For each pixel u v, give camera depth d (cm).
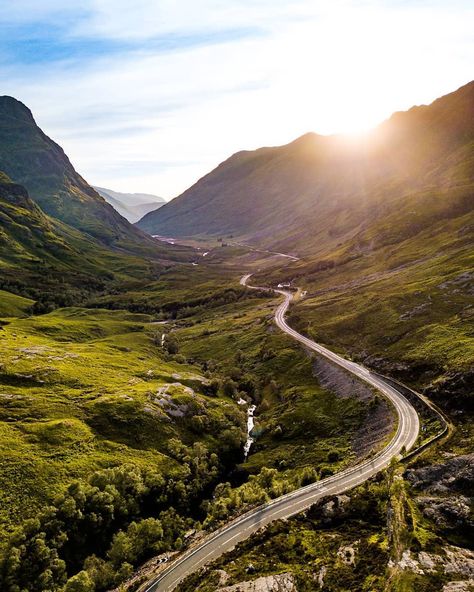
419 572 5388
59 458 11100
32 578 7981
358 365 16675
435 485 7262
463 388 11450
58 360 17825
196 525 9969
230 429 14500
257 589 6294
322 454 12188
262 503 9294
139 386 16162
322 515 8150
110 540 9450
